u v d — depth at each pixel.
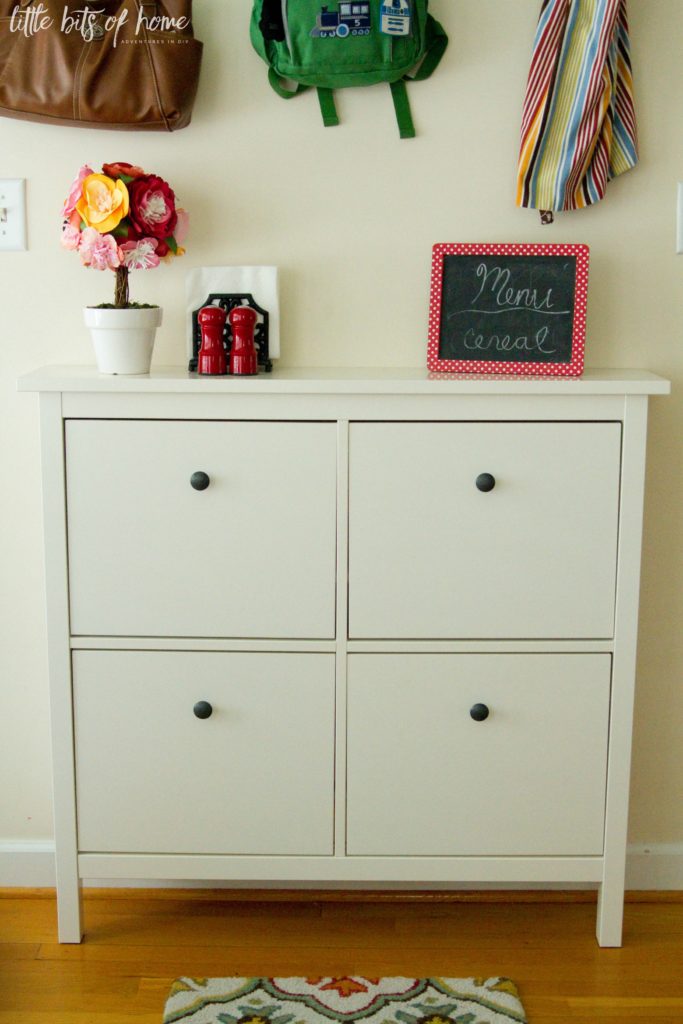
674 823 2.15
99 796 1.89
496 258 1.89
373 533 1.79
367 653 1.83
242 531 1.80
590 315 2.00
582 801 1.88
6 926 2.02
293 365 2.03
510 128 1.95
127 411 1.77
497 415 1.76
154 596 1.82
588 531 1.79
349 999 1.78
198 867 1.91
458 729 1.85
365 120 1.95
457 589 1.81
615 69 1.89
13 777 2.16
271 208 1.98
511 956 1.92
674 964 1.91
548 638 1.83
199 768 1.88
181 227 1.88
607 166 1.91
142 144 1.97
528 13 1.92
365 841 1.89
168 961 1.90
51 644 1.84
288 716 1.85
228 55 1.93
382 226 1.98
